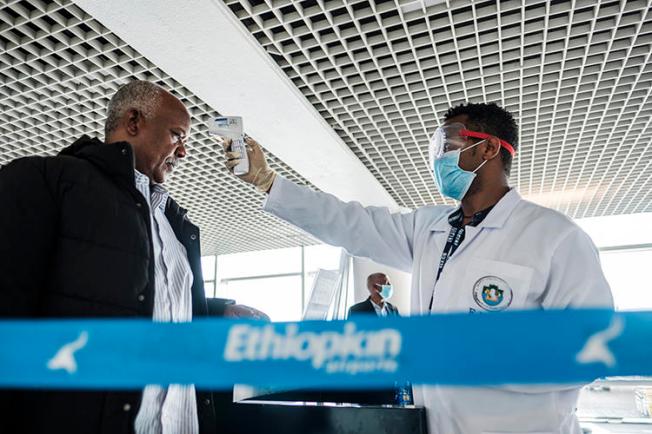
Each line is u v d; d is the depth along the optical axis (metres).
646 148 3.43
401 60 2.27
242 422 1.51
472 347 0.60
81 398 0.80
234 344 0.65
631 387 4.62
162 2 1.77
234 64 2.18
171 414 1.06
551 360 0.60
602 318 0.62
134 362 0.68
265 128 2.82
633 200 4.74
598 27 2.08
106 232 0.91
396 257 1.43
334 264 6.47
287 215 1.44
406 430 1.25
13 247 0.79
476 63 2.31
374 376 0.60
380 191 4.01
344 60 2.25
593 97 2.64
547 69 2.38
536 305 1.02
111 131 1.15
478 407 0.98
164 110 1.16
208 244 6.40
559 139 3.24
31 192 0.84
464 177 1.24
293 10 1.96
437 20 2.03
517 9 1.99
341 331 0.62
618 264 5.58
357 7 1.97
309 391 1.79
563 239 1.03
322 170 3.51
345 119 2.85
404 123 2.90
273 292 6.85
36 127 2.83
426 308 1.17
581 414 4.62
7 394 0.76
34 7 1.88
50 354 0.71
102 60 2.23
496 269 1.04
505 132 1.26
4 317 0.75
